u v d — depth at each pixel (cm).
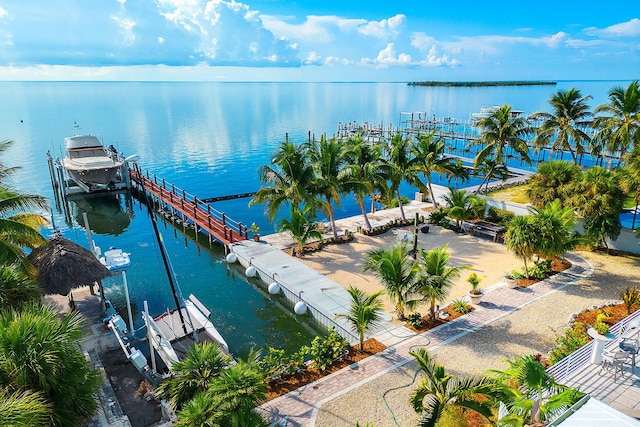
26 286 1267
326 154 2427
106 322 1683
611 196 2159
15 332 866
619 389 1134
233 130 7744
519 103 13300
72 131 7356
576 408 866
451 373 1323
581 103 3569
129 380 1380
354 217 3031
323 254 2397
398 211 3145
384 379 1319
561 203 2375
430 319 1648
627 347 1209
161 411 1230
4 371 851
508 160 5459
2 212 1513
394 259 1593
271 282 2153
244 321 1930
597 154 3584
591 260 2180
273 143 6462
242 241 2625
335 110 11719
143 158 5475
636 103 3180
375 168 2652
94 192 4309
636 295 1647
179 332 1673
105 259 1903
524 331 1552
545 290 1869
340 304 1823
